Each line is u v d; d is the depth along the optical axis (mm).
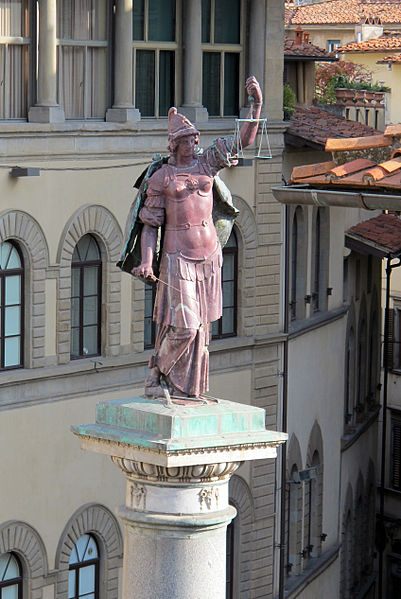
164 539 35844
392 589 128250
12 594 74438
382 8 176375
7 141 71625
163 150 80125
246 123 35844
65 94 75750
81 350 76812
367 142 48344
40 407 74062
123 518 36312
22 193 72250
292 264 94312
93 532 77750
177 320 36000
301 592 96562
